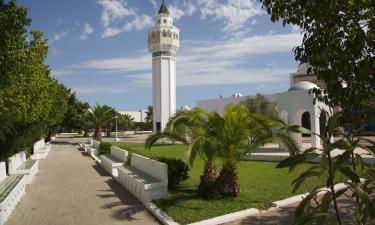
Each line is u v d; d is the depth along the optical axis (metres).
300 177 2.59
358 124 3.76
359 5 3.74
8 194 8.74
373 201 2.64
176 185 10.60
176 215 8.05
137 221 8.08
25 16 8.70
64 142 42.94
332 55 3.86
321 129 2.56
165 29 50.41
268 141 9.23
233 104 9.81
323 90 4.34
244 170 14.97
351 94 3.80
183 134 10.10
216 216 7.88
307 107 23.00
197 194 10.05
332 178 2.41
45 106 19.94
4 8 8.42
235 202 9.08
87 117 40.16
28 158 18.72
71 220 8.34
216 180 9.67
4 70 9.37
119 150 16.89
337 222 2.56
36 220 8.42
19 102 13.86
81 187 12.49
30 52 14.14
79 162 20.62
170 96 50.94
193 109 9.84
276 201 9.05
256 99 37.91
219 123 9.23
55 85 26.58
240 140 9.23
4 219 8.14
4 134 14.30
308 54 4.11
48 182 13.61
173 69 51.56
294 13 4.26
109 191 11.66
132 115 93.88
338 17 3.85
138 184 10.13
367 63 3.68
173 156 22.38
